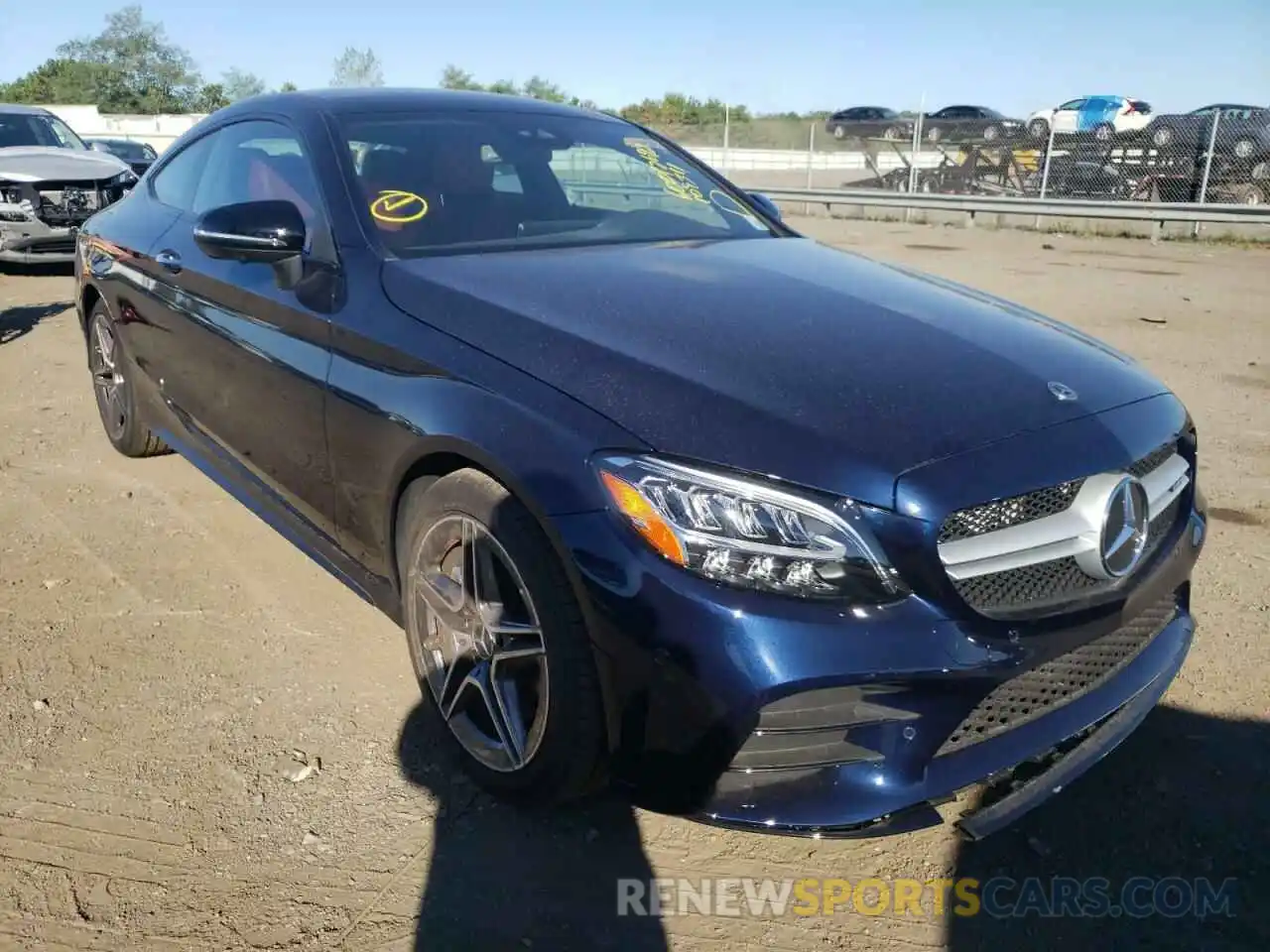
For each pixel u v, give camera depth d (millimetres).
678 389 2162
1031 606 2096
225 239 2883
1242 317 8758
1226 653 3219
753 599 1948
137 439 4559
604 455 2096
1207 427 5516
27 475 4570
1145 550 2357
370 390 2641
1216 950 2131
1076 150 17875
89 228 4676
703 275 2867
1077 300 9570
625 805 2531
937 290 3020
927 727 2010
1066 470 2129
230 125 3842
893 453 2023
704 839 2438
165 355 3908
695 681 1968
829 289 2834
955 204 17328
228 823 2439
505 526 2244
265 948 2094
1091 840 2438
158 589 3557
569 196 3439
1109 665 2369
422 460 2490
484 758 2486
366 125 3344
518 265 2850
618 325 2420
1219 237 15078
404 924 2162
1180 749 2756
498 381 2348
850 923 2199
